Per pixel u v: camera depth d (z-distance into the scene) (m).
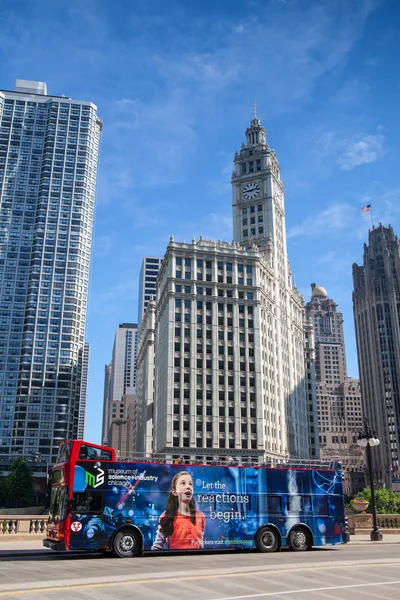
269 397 137.25
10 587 20.05
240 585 21.39
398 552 36.66
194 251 138.62
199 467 36.16
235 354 133.12
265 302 145.50
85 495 32.69
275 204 169.50
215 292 136.38
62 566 27.38
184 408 124.81
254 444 126.94
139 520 33.44
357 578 23.72
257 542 36.19
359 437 51.81
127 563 28.98
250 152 175.00
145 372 176.50
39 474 194.25
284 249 173.00
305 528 38.12
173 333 130.00
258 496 37.16
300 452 158.12
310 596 19.39
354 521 55.22
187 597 18.88
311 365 183.88
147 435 162.00
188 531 34.47
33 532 44.59
